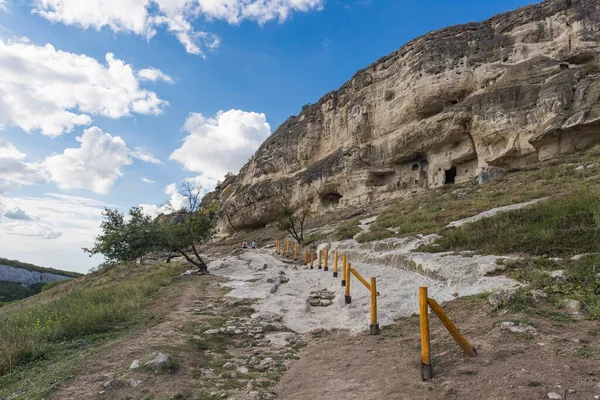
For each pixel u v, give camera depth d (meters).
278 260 19.52
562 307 4.90
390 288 8.50
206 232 20.92
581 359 3.44
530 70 24.31
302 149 44.41
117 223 17.23
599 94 19.03
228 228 55.31
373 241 14.69
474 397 3.17
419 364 4.18
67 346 6.15
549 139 21.11
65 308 10.08
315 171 39.22
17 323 8.60
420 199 24.19
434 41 29.95
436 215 15.73
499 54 26.97
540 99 22.22
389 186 33.00
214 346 5.84
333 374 4.39
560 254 7.07
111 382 4.09
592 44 23.20
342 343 5.75
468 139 27.41
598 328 4.12
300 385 4.21
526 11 26.62
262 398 3.89
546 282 5.80
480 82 27.05
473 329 4.84
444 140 28.41
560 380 3.14
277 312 8.18
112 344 5.73
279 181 45.50
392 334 5.73
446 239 10.93
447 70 28.45
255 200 48.19
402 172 33.00
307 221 36.50
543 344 3.89
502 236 9.10
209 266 19.69
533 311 4.85
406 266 10.17
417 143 30.67
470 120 26.08
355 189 34.53
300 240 24.19
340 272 12.74
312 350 5.62
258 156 53.03
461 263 8.19
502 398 3.05
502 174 21.55
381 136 34.28
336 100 41.06
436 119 28.05
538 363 3.52
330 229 23.61
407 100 31.11
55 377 4.43
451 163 28.72
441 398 3.29
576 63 23.81
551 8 25.41
